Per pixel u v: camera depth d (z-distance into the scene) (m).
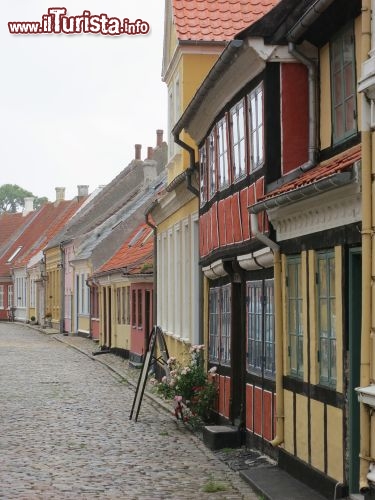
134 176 59.97
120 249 45.38
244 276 15.51
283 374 12.96
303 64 13.12
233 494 11.91
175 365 19.45
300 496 11.20
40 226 85.38
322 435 11.25
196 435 17.16
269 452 13.84
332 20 11.97
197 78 22.17
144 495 11.93
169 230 26.11
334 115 12.17
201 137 19.16
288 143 13.22
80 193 76.12
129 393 24.41
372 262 9.41
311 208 11.38
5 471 13.61
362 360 9.45
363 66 9.53
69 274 57.47
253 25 13.02
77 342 47.78
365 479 9.45
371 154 9.44
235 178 15.48
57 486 12.51
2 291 85.94
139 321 32.91
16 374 30.03
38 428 18.09
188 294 22.72
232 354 16.31
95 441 16.48
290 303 12.73
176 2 22.52
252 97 14.14
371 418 9.38
